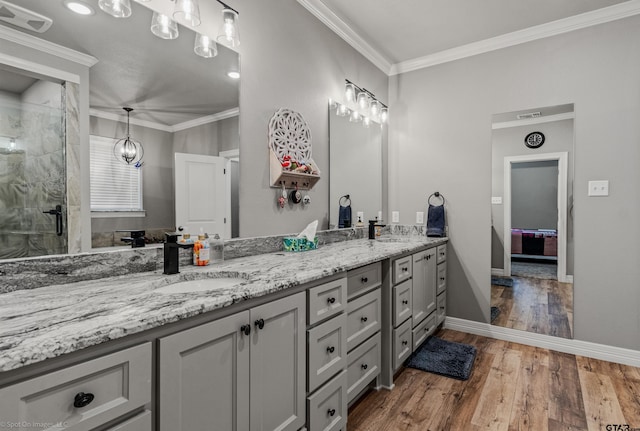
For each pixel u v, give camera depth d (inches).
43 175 46.8
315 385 57.7
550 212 165.2
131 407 32.6
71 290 45.2
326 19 101.9
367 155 124.5
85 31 51.7
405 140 135.9
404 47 123.0
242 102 77.3
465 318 124.2
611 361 98.7
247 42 78.5
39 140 46.4
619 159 98.7
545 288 158.7
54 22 48.4
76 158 50.3
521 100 113.8
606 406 75.7
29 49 45.9
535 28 109.5
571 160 129.1
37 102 46.3
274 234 85.8
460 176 124.9
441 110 128.5
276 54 86.4
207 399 40.1
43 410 27.2
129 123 57.0
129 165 56.9
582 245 103.3
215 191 71.3
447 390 82.9
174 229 63.3
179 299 40.6
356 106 117.6
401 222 136.8
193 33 67.6
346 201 113.5
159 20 59.0
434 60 128.7
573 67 105.5
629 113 97.7
